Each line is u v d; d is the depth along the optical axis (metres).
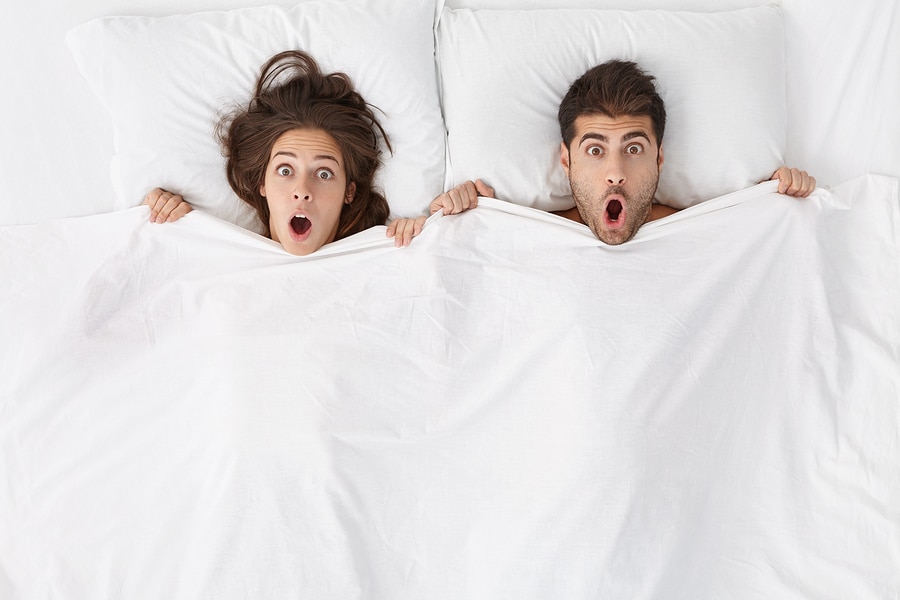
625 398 1.28
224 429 1.28
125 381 1.38
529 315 1.36
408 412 1.33
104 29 1.42
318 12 1.44
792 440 1.38
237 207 1.46
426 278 1.37
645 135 1.33
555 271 1.36
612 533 1.23
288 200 1.38
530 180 1.44
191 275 1.41
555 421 1.31
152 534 1.31
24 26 1.48
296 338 1.33
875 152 1.53
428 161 1.46
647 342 1.32
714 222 1.39
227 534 1.24
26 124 1.50
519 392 1.34
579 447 1.26
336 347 1.33
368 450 1.31
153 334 1.40
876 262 1.45
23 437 1.36
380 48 1.42
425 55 1.45
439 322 1.36
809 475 1.37
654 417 1.28
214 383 1.33
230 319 1.34
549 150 1.45
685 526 1.28
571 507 1.25
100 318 1.39
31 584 1.32
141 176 1.42
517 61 1.44
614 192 1.33
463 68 1.45
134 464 1.35
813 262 1.40
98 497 1.34
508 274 1.38
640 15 1.48
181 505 1.32
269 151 1.41
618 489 1.24
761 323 1.38
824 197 1.43
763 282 1.39
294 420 1.28
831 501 1.35
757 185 1.42
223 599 1.24
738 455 1.36
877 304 1.44
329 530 1.25
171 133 1.42
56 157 1.51
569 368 1.31
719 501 1.35
